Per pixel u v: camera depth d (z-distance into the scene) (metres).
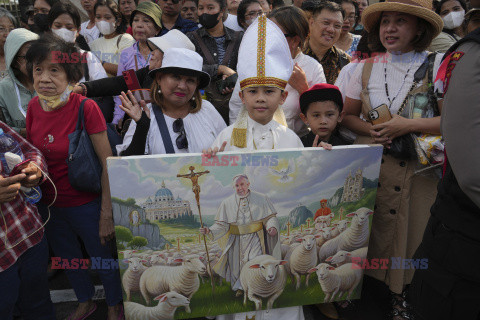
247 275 1.97
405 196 2.22
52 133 2.04
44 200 2.17
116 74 3.73
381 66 2.26
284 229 1.94
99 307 2.54
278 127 2.07
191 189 1.79
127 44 3.79
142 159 1.71
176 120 2.09
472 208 1.36
